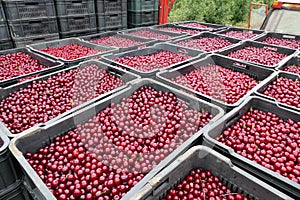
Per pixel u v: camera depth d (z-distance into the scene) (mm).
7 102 809
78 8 1535
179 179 513
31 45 1297
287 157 583
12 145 529
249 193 485
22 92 857
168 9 2021
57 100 830
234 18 3742
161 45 1337
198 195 497
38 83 904
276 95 854
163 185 471
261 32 1709
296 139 652
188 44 1401
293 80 945
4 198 526
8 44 1381
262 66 1028
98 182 521
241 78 1010
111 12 1681
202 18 3225
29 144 592
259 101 771
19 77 924
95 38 1544
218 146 543
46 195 425
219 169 521
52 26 1473
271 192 448
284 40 1573
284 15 1940
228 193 503
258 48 1395
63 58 1193
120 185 509
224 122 641
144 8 1800
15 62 1157
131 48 1283
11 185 534
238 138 647
